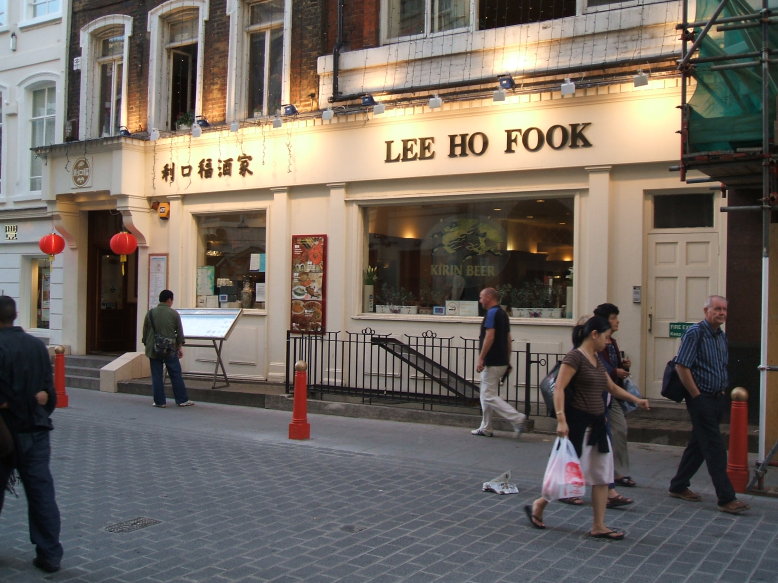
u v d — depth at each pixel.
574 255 10.82
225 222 14.40
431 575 5.14
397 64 12.37
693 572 5.18
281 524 6.25
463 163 11.53
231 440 9.74
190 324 13.16
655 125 10.15
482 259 11.81
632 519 6.40
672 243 10.29
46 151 15.77
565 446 5.86
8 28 18.14
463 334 11.70
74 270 16.66
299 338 13.02
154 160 14.85
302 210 13.23
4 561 5.40
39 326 18.08
